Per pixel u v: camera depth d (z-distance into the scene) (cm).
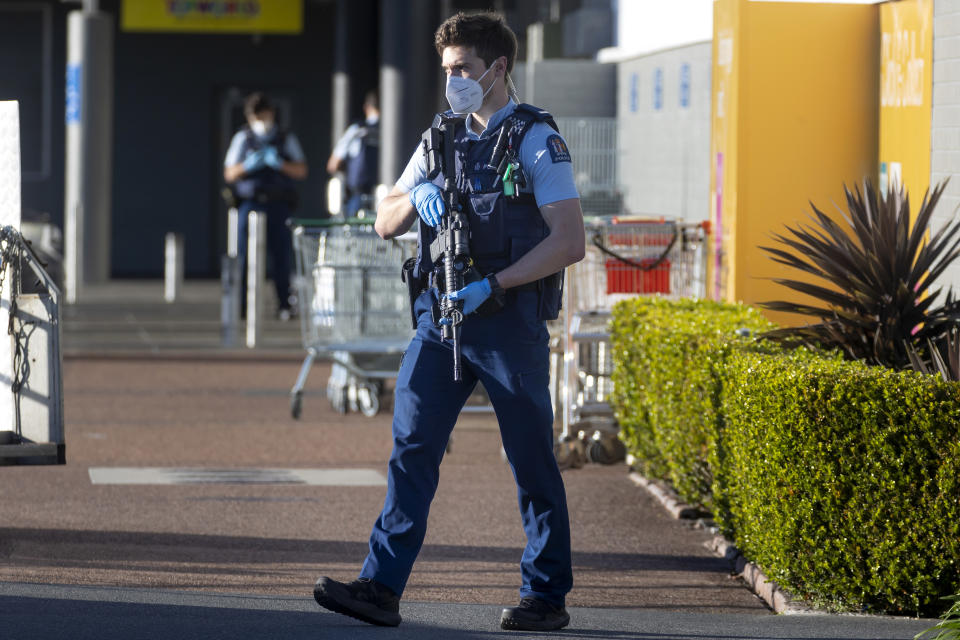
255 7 6944
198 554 1966
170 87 7012
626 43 4891
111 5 6944
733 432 1836
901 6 2509
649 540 2116
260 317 4384
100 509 2239
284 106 7100
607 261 2591
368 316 3122
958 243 2052
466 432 3070
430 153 1452
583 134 4966
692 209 3928
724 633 1499
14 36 6906
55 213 6944
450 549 2042
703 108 3828
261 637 1421
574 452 2614
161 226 7038
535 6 6216
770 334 1964
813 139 2623
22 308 1816
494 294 1412
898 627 1535
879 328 1930
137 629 1440
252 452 2786
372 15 6284
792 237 2609
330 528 2150
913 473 1589
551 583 1495
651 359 2230
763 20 2609
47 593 1609
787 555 1672
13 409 1828
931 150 2380
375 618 1450
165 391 3528
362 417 3225
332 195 4241
